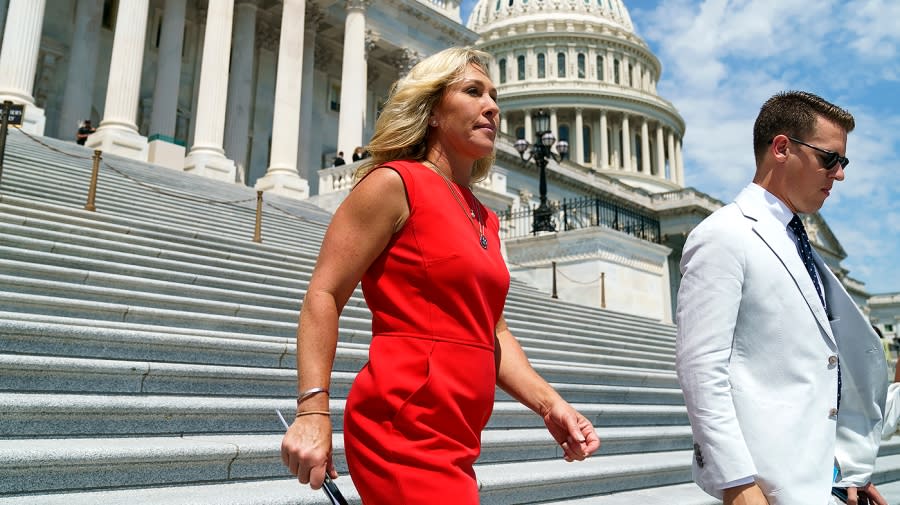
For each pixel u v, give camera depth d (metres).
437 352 1.84
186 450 3.88
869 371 2.61
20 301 5.75
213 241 10.95
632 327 15.10
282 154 25.02
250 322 6.99
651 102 87.50
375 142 2.17
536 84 87.06
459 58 2.18
